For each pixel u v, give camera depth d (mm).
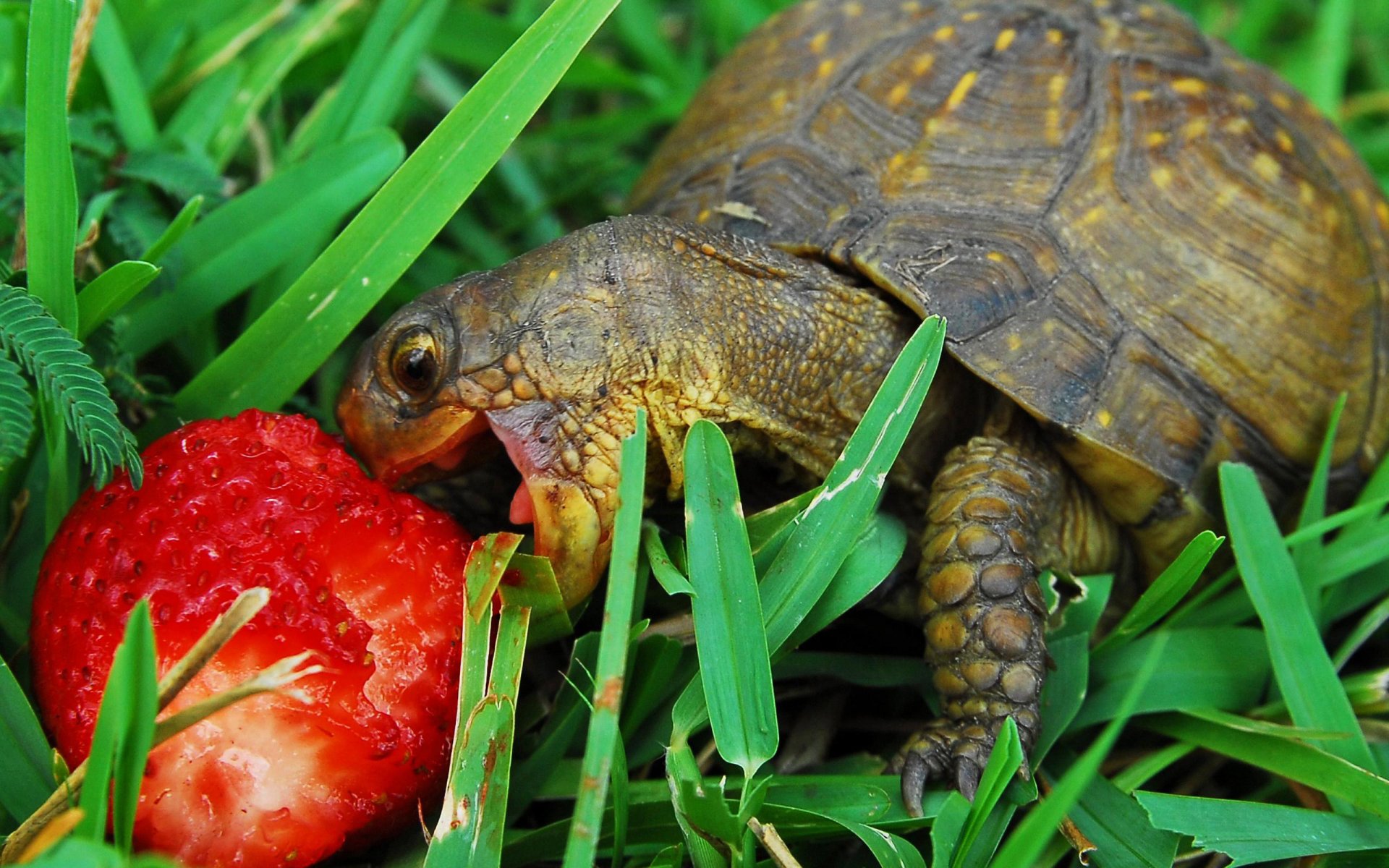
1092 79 327
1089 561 320
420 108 394
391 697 280
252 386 309
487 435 302
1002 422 313
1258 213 324
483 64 398
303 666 272
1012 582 297
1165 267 316
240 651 273
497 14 468
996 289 308
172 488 279
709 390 298
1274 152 330
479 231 378
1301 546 319
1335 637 330
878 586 307
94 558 278
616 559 271
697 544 284
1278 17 502
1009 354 305
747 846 281
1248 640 313
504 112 301
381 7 352
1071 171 318
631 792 291
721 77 352
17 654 292
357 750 275
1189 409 312
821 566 290
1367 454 331
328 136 350
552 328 291
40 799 279
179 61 364
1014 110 324
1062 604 311
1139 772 305
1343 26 449
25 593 301
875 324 311
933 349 292
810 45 341
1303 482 324
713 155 333
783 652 294
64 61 289
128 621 266
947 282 307
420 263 368
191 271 323
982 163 319
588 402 292
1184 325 315
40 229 291
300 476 281
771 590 290
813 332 306
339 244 305
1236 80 339
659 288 295
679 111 411
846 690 312
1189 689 308
